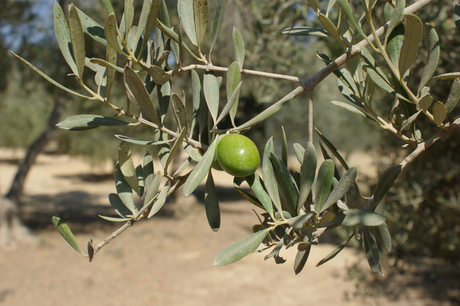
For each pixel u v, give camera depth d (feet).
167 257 35.12
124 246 37.93
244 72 3.26
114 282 29.14
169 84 3.43
